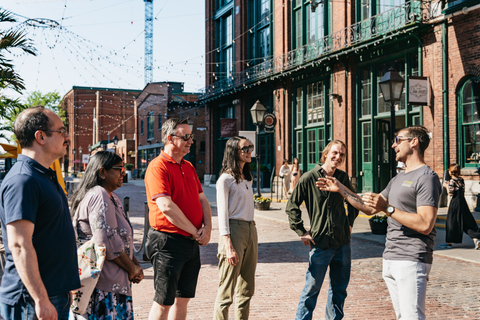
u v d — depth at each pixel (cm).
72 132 6219
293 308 499
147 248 346
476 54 1259
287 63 2048
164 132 352
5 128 1119
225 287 376
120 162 327
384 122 1684
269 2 2330
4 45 925
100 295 302
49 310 211
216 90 2703
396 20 1528
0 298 229
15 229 212
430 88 1398
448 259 745
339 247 403
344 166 1728
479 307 500
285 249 850
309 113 2012
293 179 1812
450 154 1348
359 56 1688
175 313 358
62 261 234
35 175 226
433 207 294
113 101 6231
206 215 371
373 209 323
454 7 1299
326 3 1881
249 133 1521
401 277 304
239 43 2514
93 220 295
